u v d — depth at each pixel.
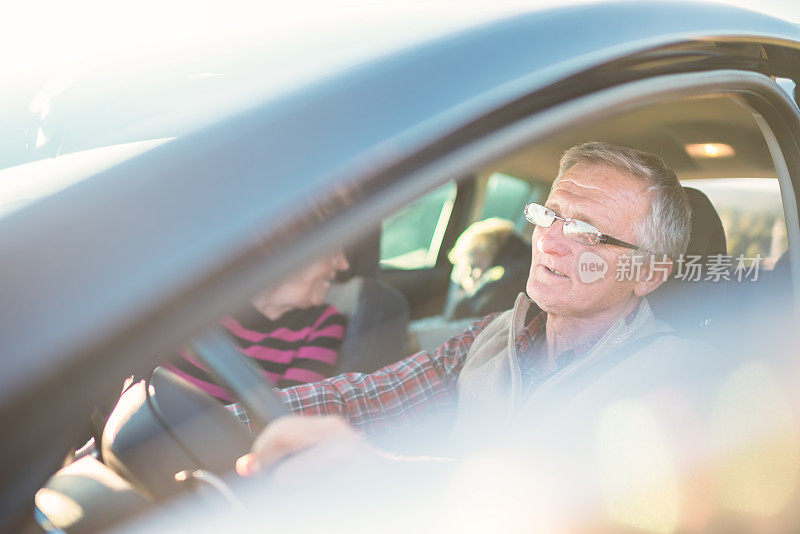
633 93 0.86
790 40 1.15
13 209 0.63
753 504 1.16
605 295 1.29
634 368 1.25
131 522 0.76
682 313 1.39
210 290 0.56
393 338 1.55
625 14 0.92
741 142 1.35
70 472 0.84
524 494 1.06
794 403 1.28
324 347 1.34
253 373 0.78
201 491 0.77
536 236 1.33
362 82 0.71
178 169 0.62
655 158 1.29
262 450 0.77
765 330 1.34
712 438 1.18
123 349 0.54
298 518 0.75
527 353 1.40
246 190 0.60
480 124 0.71
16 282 0.55
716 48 1.02
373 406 1.41
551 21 0.86
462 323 1.88
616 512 1.08
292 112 0.67
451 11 0.90
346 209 0.62
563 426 1.22
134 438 0.82
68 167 0.80
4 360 0.51
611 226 1.26
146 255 0.56
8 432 0.51
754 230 1.43
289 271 0.59
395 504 0.84
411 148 0.66
